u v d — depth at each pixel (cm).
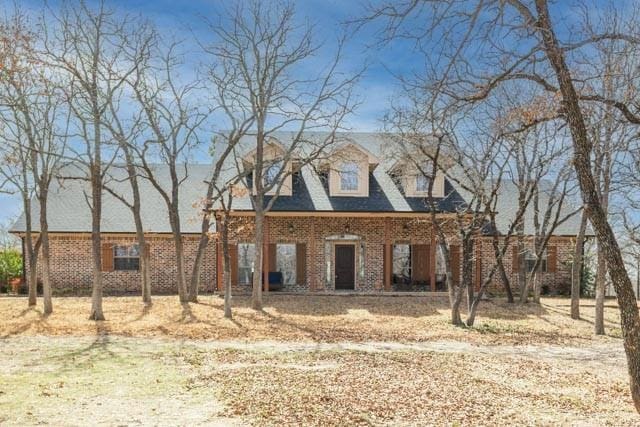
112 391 959
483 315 2086
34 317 1862
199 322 1816
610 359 1386
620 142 1681
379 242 2692
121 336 1566
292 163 2539
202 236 2317
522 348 1523
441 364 1255
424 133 2577
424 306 2245
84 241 2697
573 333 1778
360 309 2150
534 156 2389
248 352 1359
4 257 2939
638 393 744
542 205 2916
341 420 800
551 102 1377
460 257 2697
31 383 1012
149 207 2848
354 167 2634
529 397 982
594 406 937
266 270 2498
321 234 2666
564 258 2811
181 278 2245
